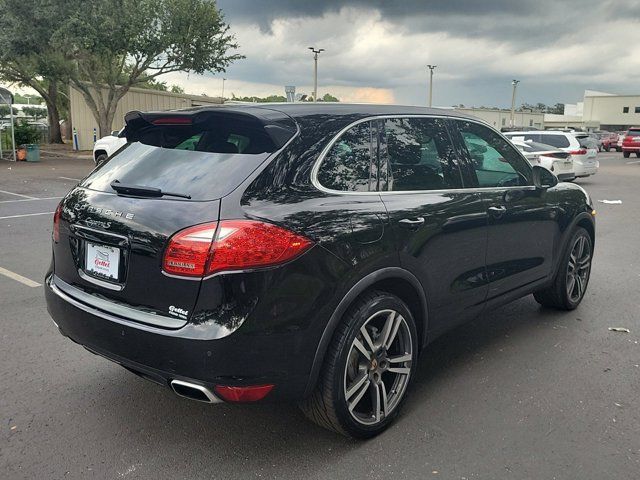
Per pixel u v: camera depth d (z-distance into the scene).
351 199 3.05
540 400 3.64
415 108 3.74
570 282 5.20
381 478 2.83
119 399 3.62
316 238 2.77
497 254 4.04
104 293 2.99
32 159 24.45
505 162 4.34
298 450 3.07
